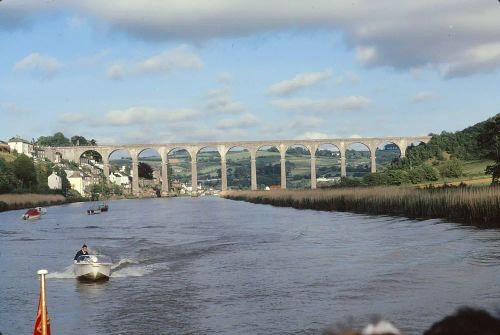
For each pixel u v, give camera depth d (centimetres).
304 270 3803
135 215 12112
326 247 5044
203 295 3142
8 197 16088
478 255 3953
